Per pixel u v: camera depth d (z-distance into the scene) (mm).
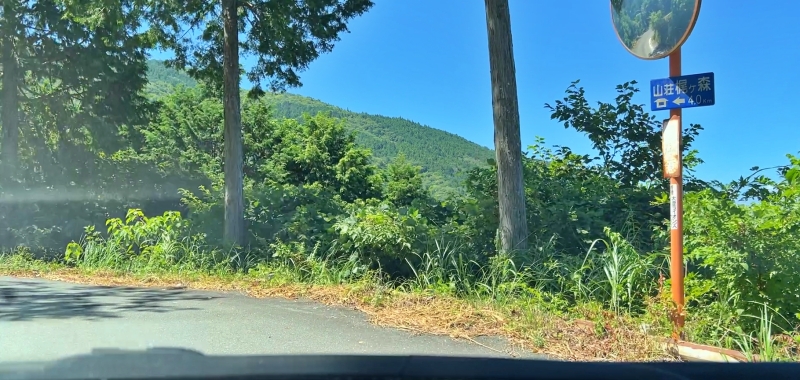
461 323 5820
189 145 36062
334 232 9852
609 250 6715
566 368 3543
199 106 38469
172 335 5484
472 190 10328
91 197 16578
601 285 6566
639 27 5391
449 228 9242
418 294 7191
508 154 8258
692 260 5984
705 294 5594
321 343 5195
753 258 5117
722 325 5137
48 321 6113
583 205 9188
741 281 5152
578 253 8320
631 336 5113
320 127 36250
